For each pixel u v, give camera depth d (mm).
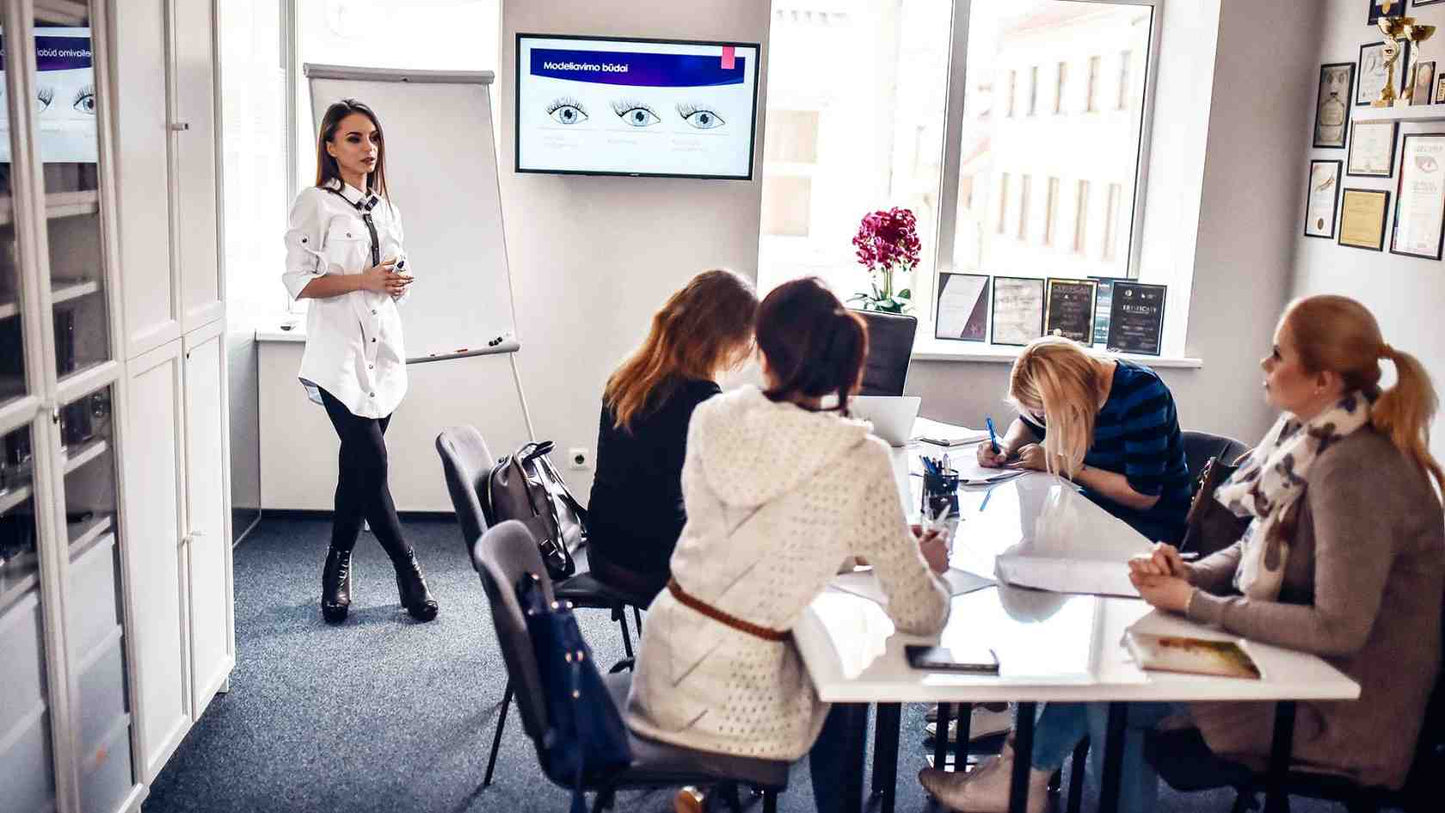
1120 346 5289
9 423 2096
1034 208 5426
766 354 1992
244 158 4832
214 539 3307
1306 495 2150
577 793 2061
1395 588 2135
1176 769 2262
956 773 2658
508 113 4875
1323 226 4918
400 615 4113
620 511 2838
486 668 3713
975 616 2209
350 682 3586
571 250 4992
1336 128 4828
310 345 3943
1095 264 5520
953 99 5266
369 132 3957
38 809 2305
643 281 5039
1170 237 5320
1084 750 2779
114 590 2641
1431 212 4234
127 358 2623
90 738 2527
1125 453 3172
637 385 2779
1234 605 2135
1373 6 4594
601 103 4801
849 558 2426
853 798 2076
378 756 3156
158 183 2801
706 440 2021
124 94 2586
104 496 2574
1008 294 5297
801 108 5227
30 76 2150
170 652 2977
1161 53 5355
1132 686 1927
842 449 1948
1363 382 2129
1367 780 2160
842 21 5180
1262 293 5195
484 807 2926
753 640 2018
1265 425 5301
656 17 4836
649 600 2875
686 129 4844
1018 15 5250
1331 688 1934
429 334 4668
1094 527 2812
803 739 2090
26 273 2162
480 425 5105
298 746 3191
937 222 5367
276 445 5051
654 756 2078
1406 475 2088
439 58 5055
